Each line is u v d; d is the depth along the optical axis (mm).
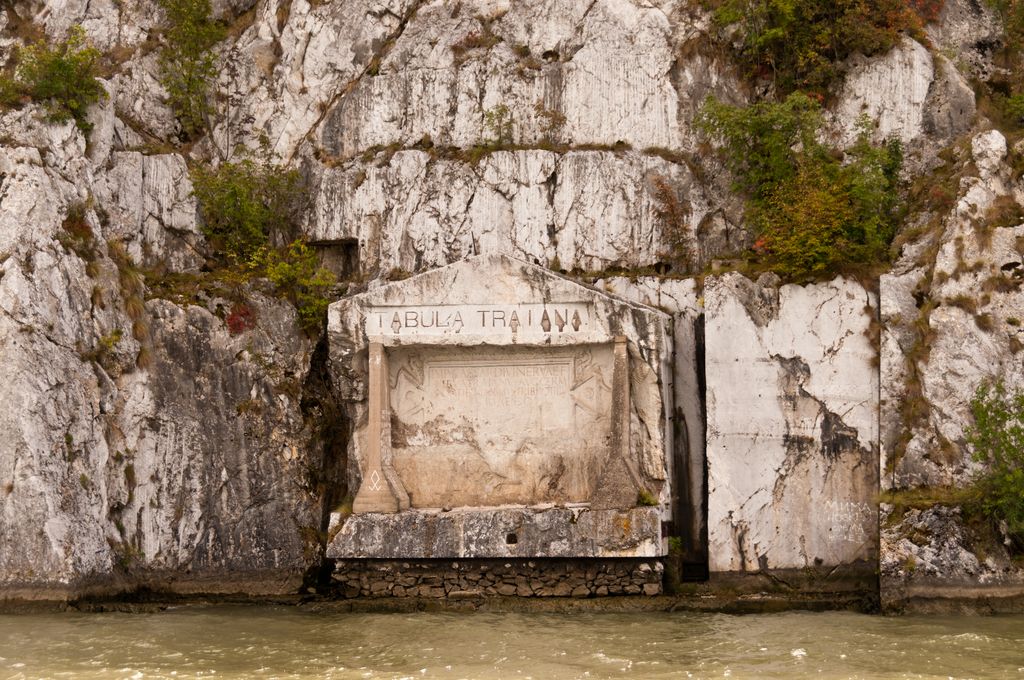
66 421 27406
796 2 31609
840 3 31531
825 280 28219
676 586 27953
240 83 34438
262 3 35062
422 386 29328
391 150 32750
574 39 32906
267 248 32000
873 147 30688
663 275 30672
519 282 28625
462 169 31984
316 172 33219
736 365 28266
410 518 28016
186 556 28984
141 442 28906
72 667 21891
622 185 31297
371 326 28984
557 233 31375
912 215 29344
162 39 34438
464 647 23531
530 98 32594
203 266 32281
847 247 28266
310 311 30875
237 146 33656
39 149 28703
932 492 26484
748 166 30953
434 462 29141
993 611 25688
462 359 29250
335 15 34281
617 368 27922
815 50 31609
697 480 29109
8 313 27312
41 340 27375
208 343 29812
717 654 22594
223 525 29250
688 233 31078
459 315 28750
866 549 27391
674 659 22250
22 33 34906
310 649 23500
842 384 27891
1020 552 25875
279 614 27297
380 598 28219
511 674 21266
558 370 28922
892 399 27375
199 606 28266
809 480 27828
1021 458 25891
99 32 34531
